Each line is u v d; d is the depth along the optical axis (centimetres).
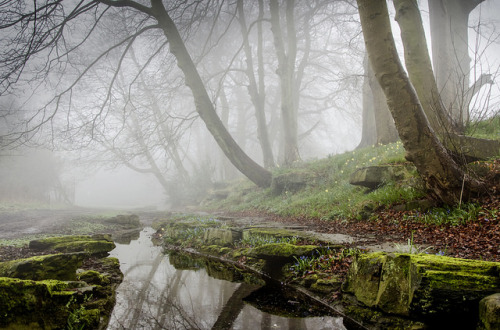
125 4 1401
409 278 307
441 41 1303
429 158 585
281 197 1416
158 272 609
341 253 504
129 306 417
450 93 1228
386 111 1382
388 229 637
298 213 1070
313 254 531
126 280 547
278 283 519
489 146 739
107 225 1334
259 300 437
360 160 1233
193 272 609
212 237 855
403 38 935
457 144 685
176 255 797
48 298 335
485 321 239
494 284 268
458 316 268
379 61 597
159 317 381
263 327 346
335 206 936
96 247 696
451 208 595
